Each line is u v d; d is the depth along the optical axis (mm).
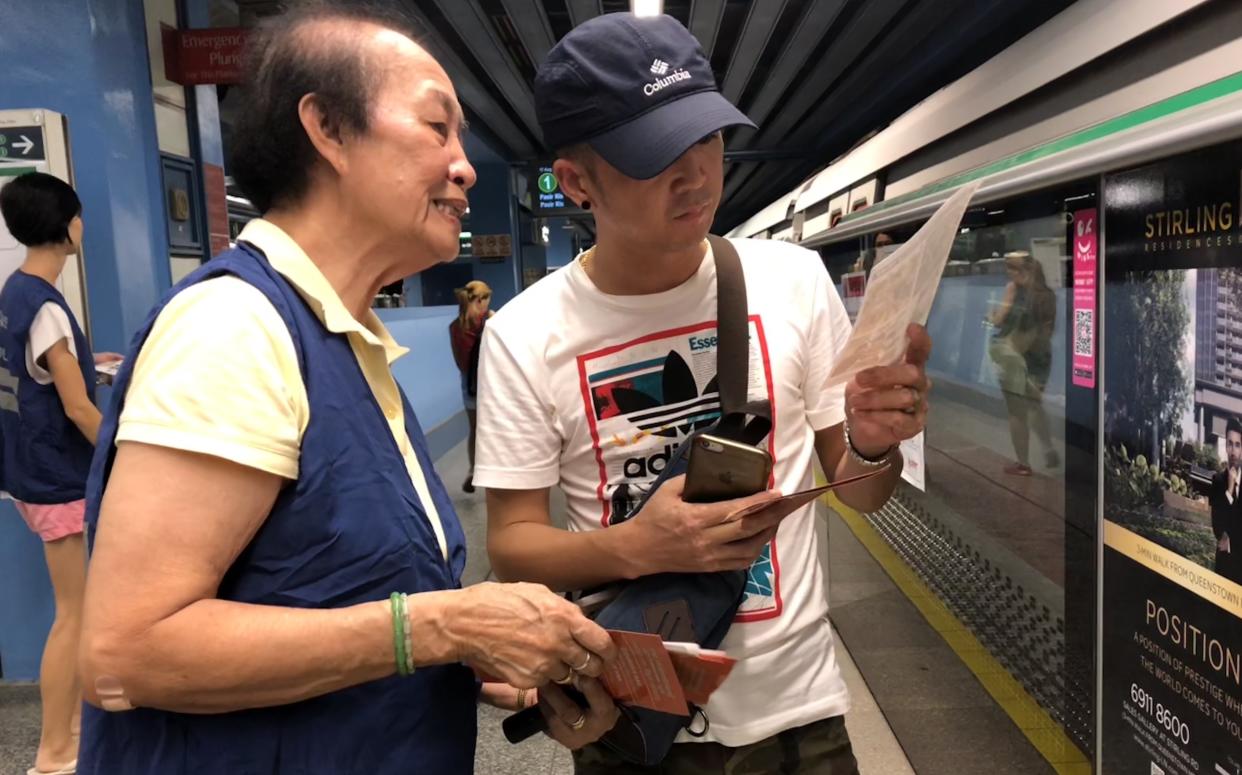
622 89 1015
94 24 3080
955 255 2229
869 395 1057
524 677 853
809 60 7570
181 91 3676
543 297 1286
